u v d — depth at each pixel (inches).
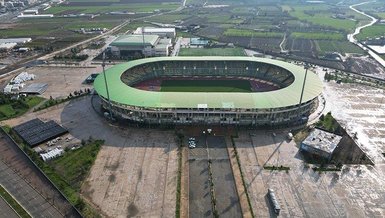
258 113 4990.2
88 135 4874.5
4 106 5910.4
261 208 3491.6
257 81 6781.5
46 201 3604.8
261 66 7007.9
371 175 4015.8
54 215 3412.9
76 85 6894.7
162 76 7042.3
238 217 3380.9
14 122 5319.9
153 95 5172.2
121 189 3757.4
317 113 5531.5
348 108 5757.9
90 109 5708.7
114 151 4466.0
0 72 7815.0
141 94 5211.6
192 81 6815.9
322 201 3592.5
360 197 3659.0
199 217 3380.9
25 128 5039.4
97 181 3887.8
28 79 7229.3
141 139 4746.6
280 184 3843.5
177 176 3978.8
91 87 6747.1
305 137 4795.8
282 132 4928.6
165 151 4466.0
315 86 5570.9
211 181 3890.3
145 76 6865.2
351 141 4714.6
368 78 7293.3
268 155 4384.8
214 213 3390.7
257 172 4052.7
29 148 4534.9
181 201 3595.0
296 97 5152.6
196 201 3599.9
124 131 4963.1
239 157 4343.0
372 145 4665.4
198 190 3767.2
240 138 4781.0
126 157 4335.6
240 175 4001.0
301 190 3752.5
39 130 4972.9
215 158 4328.3
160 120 5137.8
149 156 4357.8
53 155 4318.4
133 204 3540.8
